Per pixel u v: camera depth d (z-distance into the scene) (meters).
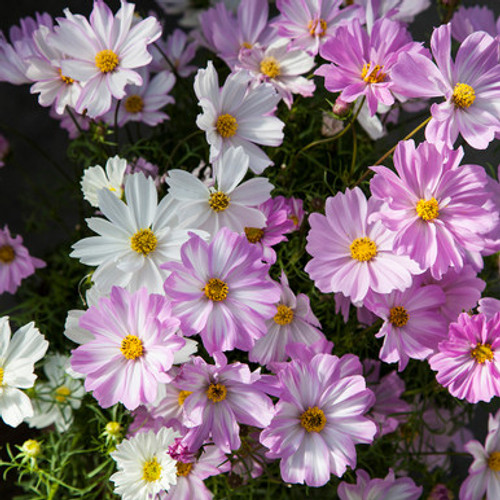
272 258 0.80
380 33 0.78
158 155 0.92
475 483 0.86
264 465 0.81
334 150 0.92
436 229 0.77
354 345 0.86
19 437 0.94
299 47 0.85
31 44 0.85
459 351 0.77
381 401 0.87
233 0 0.98
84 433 0.88
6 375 0.78
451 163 0.77
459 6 0.92
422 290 0.79
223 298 0.75
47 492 0.85
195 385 0.76
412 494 0.82
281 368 0.78
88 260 0.75
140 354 0.74
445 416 0.95
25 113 1.20
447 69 0.77
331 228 0.79
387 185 0.77
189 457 0.77
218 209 0.77
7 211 1.17
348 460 0.77
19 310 1.08
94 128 0.88
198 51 1.03
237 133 0.80
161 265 0.73
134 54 0.80
